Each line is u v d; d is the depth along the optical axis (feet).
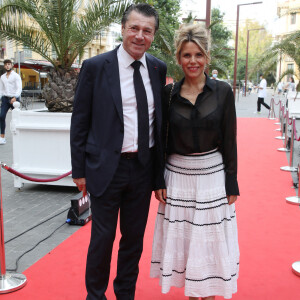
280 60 40.37
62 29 19.16
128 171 7.66
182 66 7.69
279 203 16.22
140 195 7.95
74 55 20.12
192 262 7.64
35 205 16.17
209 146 7.68
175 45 7.82
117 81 7.34
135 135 7.55
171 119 7.75
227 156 7.86
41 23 19.43
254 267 10.62
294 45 37.83
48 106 19.49
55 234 13.05
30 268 10.53
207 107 7.55
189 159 7.72
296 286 9.66
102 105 7.36
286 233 13.00
